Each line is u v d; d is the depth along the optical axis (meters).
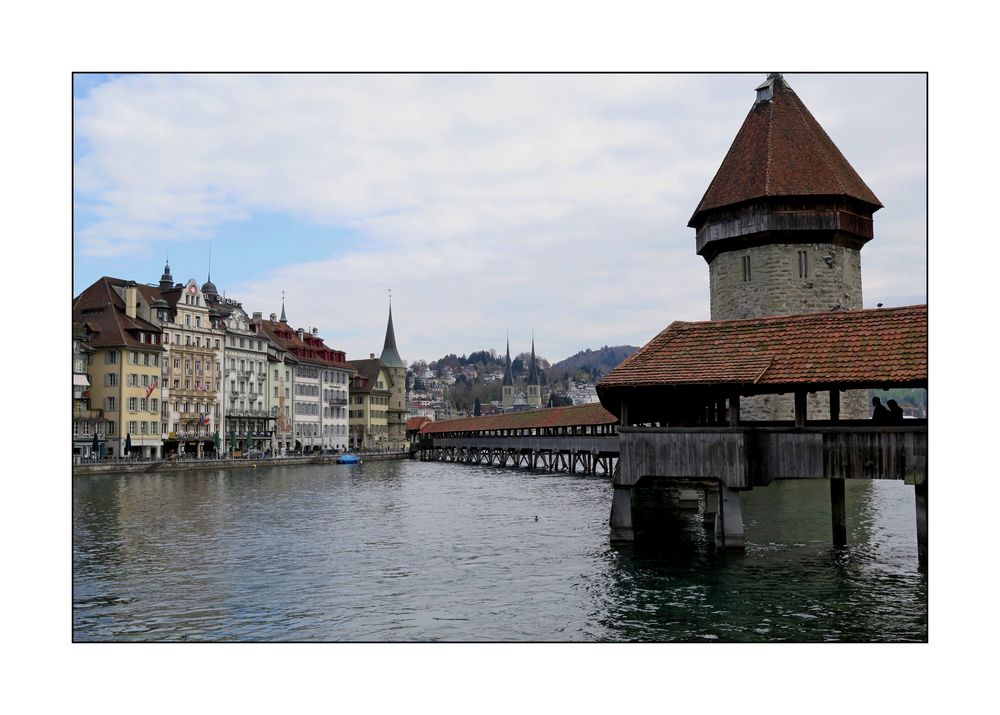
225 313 104.31
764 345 23.53
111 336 84.88
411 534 32.50
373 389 148.62
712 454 23.31
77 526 35.50
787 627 18.00
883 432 21.58
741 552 25.09
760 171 49.03
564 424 73.25
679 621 18.53
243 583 23.16
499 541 30.09
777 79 51.69
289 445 118.50
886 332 22.33
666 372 23.80
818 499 38.34
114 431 84.31
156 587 22.70
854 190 48.91
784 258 48.66
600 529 32.22
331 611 19.94
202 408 98.88
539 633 17.83
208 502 46.59
